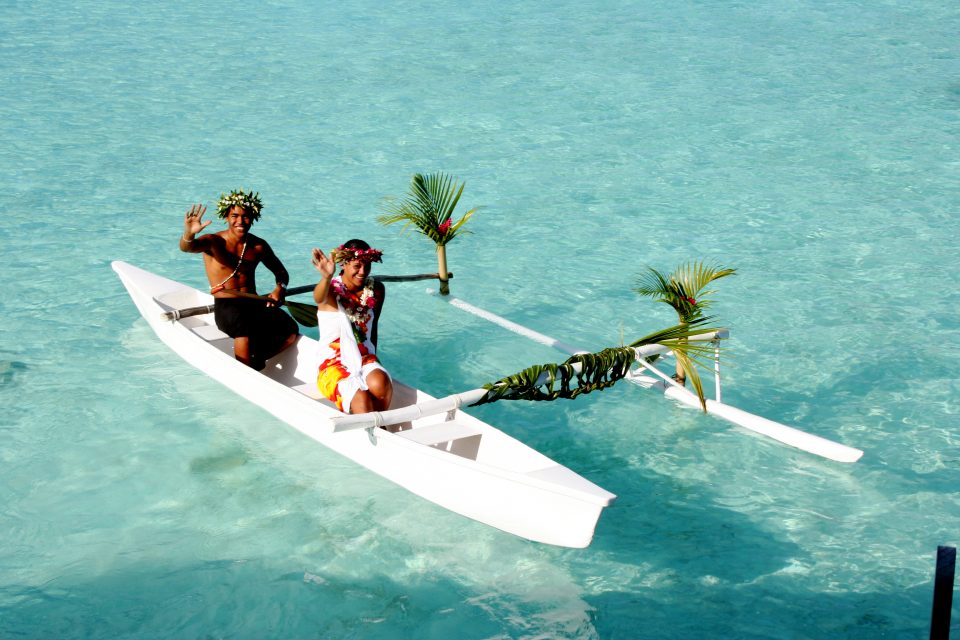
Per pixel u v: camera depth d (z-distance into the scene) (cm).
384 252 1092
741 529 602
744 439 713
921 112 1636
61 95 1705
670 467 675
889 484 650
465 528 606
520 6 2666
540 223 1183
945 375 801
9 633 498
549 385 656
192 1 2712
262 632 506
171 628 507
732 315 927
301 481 655
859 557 572
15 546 573
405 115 1630
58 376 792
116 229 1130
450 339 883
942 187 1281
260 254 749
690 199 1257
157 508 618
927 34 2244
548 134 1538
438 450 584
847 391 781
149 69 1906
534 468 579
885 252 1073
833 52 2083
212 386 788
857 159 1404
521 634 509
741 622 516
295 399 655
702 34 2288
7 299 939
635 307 952
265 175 1330
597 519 532
